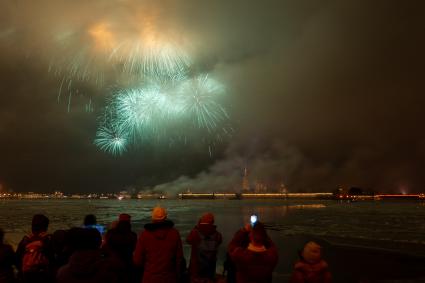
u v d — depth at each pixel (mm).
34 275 6156
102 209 137625
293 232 50750
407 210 141250
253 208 159250
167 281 5566
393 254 29047
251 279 5145
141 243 5664
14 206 177500
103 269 4188
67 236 4340
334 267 23188
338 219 85812
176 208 154000
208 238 7289
